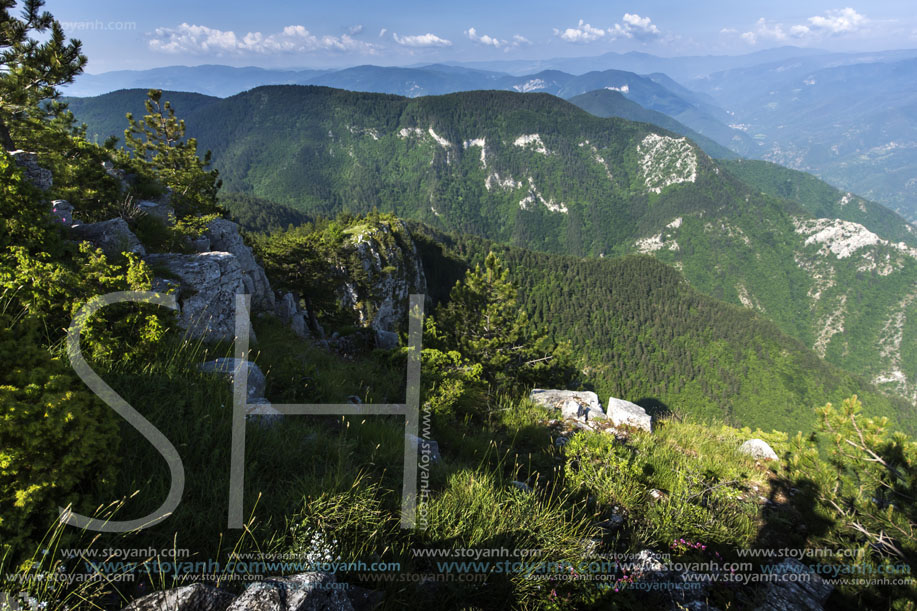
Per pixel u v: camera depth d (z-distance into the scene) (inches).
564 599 139.1
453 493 178.2
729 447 331.3
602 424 355.6
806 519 225.6
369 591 122.0
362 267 2367.1
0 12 526.9
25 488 99.1
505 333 710.5
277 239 1390.3
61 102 780.0
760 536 216.8
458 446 269.1
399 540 147.1
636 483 232.2
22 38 546.6
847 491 229.5
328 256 2143.2
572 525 179.5
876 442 228.1
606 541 186.9
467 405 355.6
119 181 604.4
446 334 697.0
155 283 329.7
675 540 191.3
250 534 125.3
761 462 312.0
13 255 208.4
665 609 150.4
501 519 165.5
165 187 825.5
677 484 245.3
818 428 255.9
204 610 94.0
